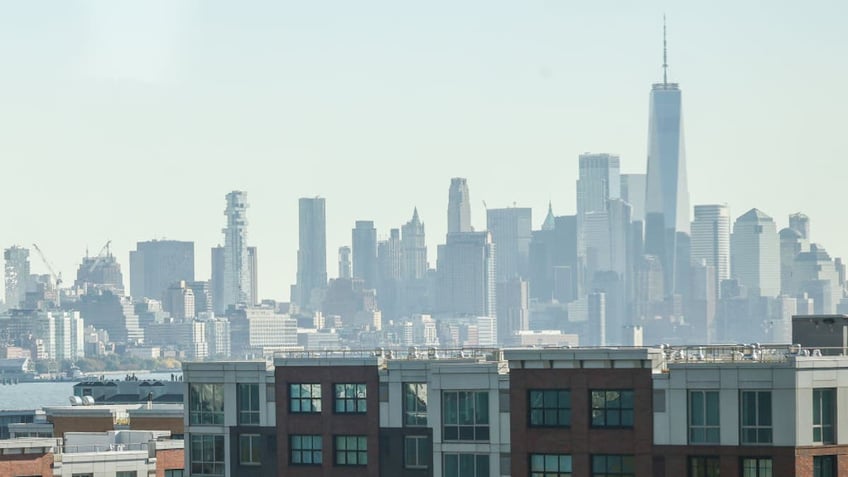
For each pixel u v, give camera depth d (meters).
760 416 137.00
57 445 183.75
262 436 165.38
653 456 140.00
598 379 142.12
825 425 137.62
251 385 166.00
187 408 169.38
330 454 161.50
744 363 137.50
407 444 158.75
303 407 163.00
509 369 145.25
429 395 154.75
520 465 144.38
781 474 136.00
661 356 144.25
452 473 150.38
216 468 167.62
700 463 139.00
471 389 149.75
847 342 153.75
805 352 148.38
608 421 142.12
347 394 161.50
